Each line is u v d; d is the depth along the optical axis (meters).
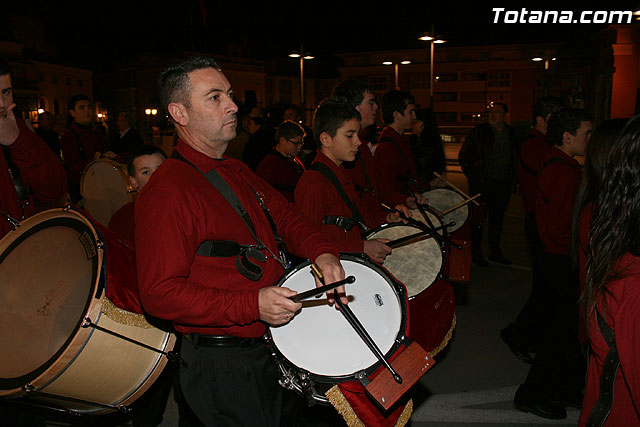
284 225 2.23
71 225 2.14
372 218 3.36
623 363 1.46
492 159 6.64
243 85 44.62
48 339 1.95
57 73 42.03
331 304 2.00
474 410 3.49
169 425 3.44
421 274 2.99
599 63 22.02
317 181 2.88
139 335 2.03
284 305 1.76
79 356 1.88
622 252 1.51
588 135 3.33
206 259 1.92
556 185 3.27
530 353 4.30
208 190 1.92
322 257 2.02
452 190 4.58
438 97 45.72
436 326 2.92
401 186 4.40
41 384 1.86
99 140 6.62
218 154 2.04
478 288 5.87
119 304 1.94
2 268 2.16
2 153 2.38
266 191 2.25
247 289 1.97
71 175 6.38
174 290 1.75
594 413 1.61
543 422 3.34
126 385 2.06
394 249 3.05
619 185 1.54
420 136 6.12
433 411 3.48
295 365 1.88
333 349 1.94
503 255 7.20
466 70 44.28
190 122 1.95
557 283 3.30
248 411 2.06
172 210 1.80
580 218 2.13
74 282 2.01
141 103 42.56
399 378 1.80
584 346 1.90
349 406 1.84
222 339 2.02
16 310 2.06
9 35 37.50
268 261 2.05
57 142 9.40
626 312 1.45
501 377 3.93
